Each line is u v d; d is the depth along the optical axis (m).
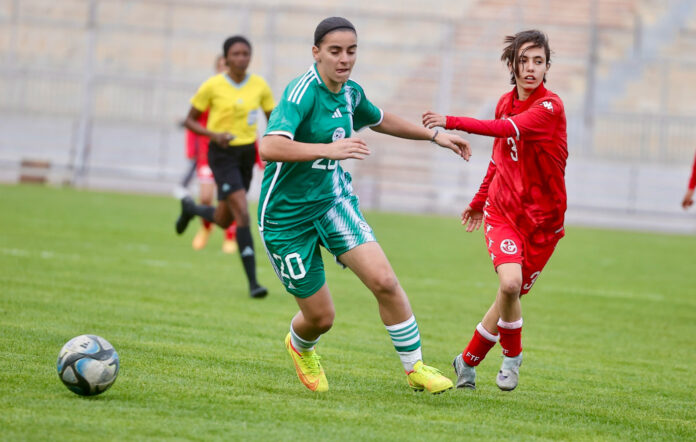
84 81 80.94
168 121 82.19
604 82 88.81
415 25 93.69
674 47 92.50
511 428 15.12
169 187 80.50
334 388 17.56
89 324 22.47
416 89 87.94
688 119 78.62
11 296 25.64
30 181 78.06
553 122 17.22
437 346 23.61
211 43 89.56
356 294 32.09
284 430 13.98
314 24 91.12
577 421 16.08
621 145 79.50
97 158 80.19
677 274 43.91
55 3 89.75
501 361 22.20
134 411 14.54
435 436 14.20
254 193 79.00
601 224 77.75
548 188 17.55
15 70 81.62
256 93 32.16
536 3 91.94
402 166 80.06
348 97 16.70
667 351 24.98
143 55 88.50
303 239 16.70
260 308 27.38
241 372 18.36
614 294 36.00
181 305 26.77
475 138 80.56
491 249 17.64
